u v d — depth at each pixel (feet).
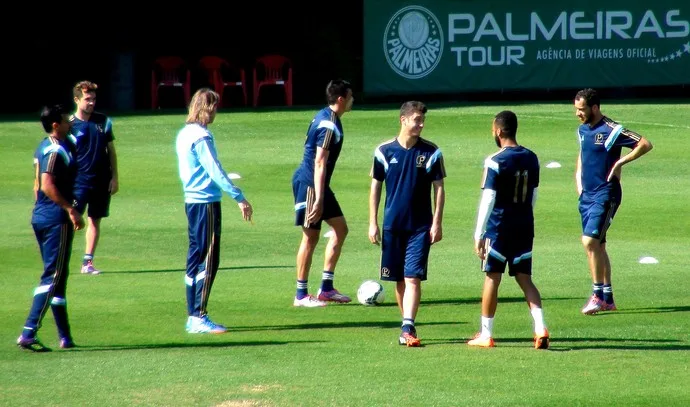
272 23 422.82
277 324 115.65
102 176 147.64
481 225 100.99
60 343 103.81
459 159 266.77
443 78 392.06
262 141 296.30
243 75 388.16
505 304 126.00
